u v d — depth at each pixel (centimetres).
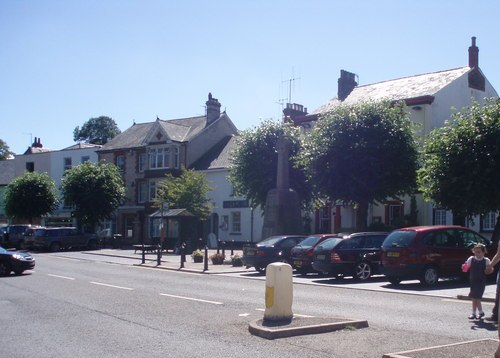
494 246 1870
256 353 818
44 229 4103
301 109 4291
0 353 839
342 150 2686
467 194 2117
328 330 977
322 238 2184
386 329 1001
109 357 805
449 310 1239
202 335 958
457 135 2155
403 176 2689
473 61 3703
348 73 4112
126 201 5256
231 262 2731
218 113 5166
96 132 9988
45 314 1199
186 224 3694
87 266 2669
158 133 4988
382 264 1778
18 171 6316
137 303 1365
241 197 4344
